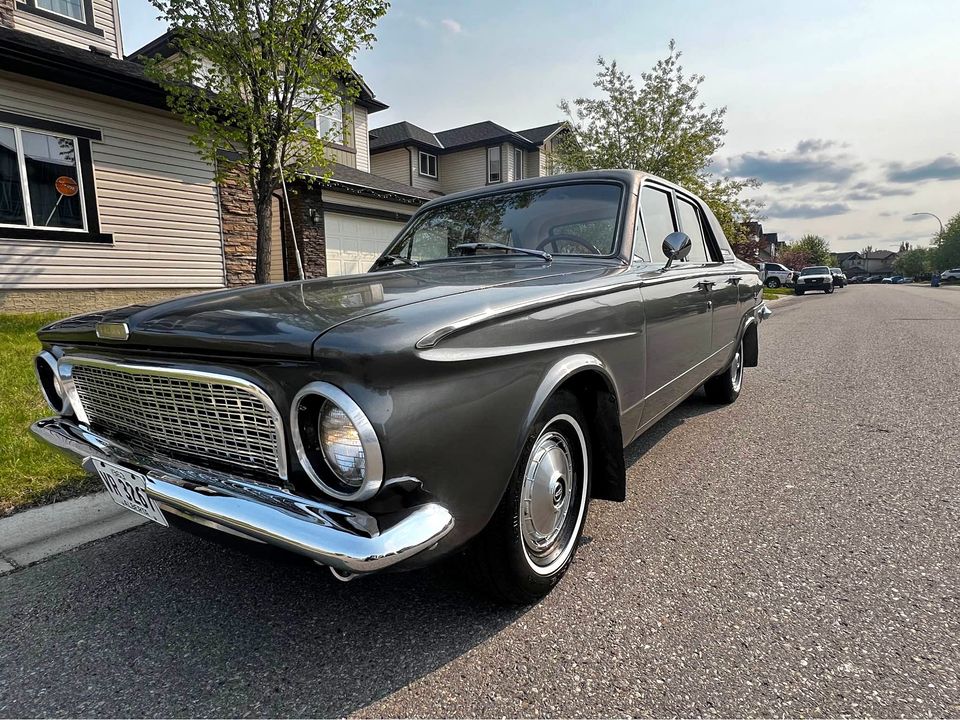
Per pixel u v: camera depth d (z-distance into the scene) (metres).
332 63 7.56
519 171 26.66
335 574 1.43
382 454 1.37
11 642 1.88
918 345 8.26
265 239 8.14
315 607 2.05
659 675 1.66
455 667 1.72
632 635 1.84
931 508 2.73
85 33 12.14
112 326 1.78
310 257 12.21
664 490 3.03
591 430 2.30
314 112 8.02
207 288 10.09
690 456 3.57
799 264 69.25
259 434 1.55
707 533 2.53
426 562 1.50
